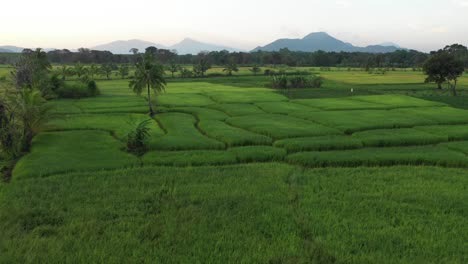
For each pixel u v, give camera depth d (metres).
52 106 47.03
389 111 67.31
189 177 31.56
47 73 92.94
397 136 46.59
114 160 36.03
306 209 25.03
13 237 20.89
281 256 19.11
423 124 55.69
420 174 33.09
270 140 44.94
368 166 36.53
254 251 19.58
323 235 21.53
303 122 56.59
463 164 36.31
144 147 41.22
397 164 37.09
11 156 38.12
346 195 27.73
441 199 27.03
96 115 62.41
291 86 119.31
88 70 142.75
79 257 18.78
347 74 176.62
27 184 29.27
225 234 21.41
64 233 21.38
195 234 21.39
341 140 44.38
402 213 24.53
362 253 19.50
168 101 79.19
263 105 74.75
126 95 92.19
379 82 135.12
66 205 25.33
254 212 24.56
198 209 24.81
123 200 26.31
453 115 62.59
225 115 63.53
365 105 75.00
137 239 20.72
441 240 20.91
